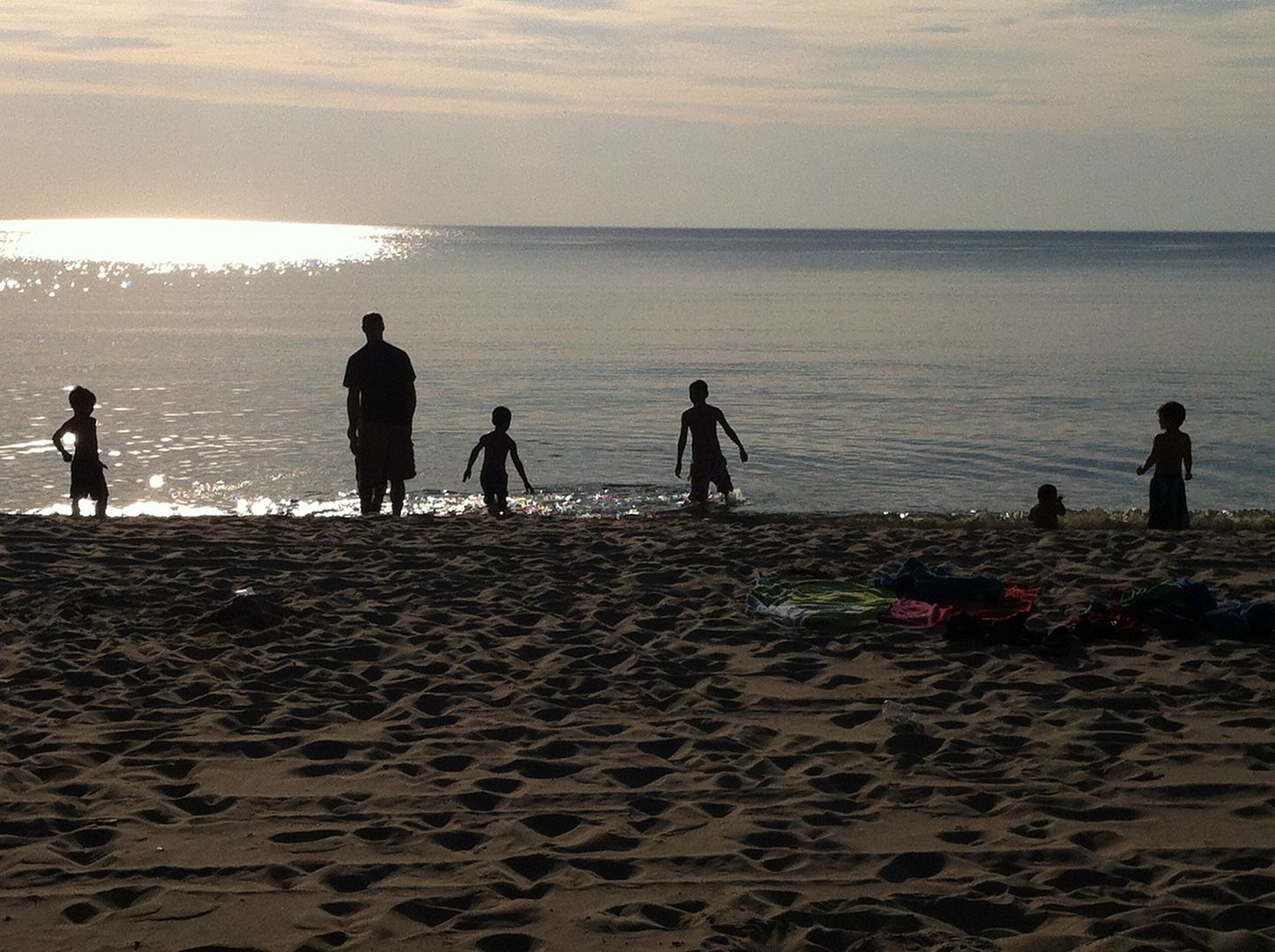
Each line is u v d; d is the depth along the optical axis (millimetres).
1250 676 7098
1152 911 4238
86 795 5254
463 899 4312
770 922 4145
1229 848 4789
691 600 8883
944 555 10508
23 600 8516
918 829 4969
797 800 5270
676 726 6223
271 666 7203
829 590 8844
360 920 4148
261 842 4777
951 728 6230
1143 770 5633
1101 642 7859
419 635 7863
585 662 7332
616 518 13297
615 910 4242
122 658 7223
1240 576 9680
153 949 3922
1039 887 4449
